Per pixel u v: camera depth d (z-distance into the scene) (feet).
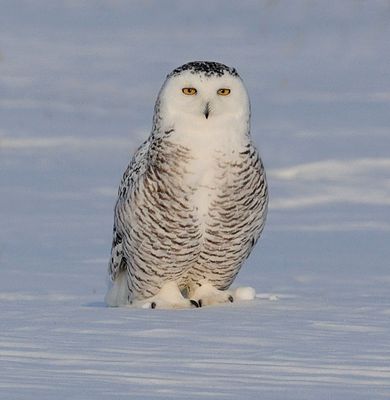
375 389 24.41
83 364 26.96
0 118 105.70
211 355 28.40
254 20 178.40
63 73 138.72
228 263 39.45
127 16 187.32
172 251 38.58
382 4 185.16
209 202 37.96
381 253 57.36
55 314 35.65
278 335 31.42
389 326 32.83
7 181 79.61
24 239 61.16
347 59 146.10
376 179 79.56
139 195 38.22
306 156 86.43
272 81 129.90
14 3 201.98
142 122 106.01
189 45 159.33
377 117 104.47
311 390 24.22
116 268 40.83
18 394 23.13
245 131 37.91
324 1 187.83
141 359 27.76
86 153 91.09
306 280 49.42
